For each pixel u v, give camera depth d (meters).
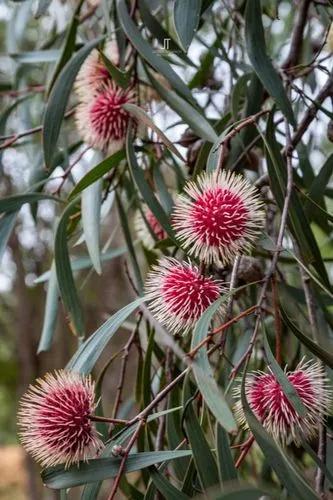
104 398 1.78
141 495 0.64
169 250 0.82
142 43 0.67
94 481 0.51
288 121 0.62
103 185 0.78
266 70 0.63
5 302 2.40
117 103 0.69
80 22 0.88
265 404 0.52
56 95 0.68
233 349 0.78
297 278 0.95
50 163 0.68
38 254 2.08
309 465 0.81
